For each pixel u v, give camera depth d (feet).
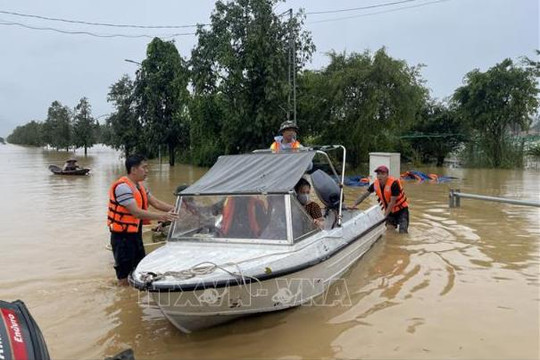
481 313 16.99
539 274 21.47
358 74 79.30
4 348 10.77
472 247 26.45
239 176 20.22
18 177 76.74
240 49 82.28
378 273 21.76
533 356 13.83
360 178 67.21
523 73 99.25
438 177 70.54
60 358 14.38
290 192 17.79
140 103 112.27
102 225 34.65
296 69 84.58
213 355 14.37
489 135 102.94
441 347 14.47
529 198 47.01
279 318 16.84
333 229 20.79
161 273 15.06
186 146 111.55
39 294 19.95
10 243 29.04
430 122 108.68
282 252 16.72
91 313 17.88
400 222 30.42
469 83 103.60
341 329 15.89
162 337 15.75
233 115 82.48
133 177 20.38
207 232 18.19
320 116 84.69
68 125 220.23
